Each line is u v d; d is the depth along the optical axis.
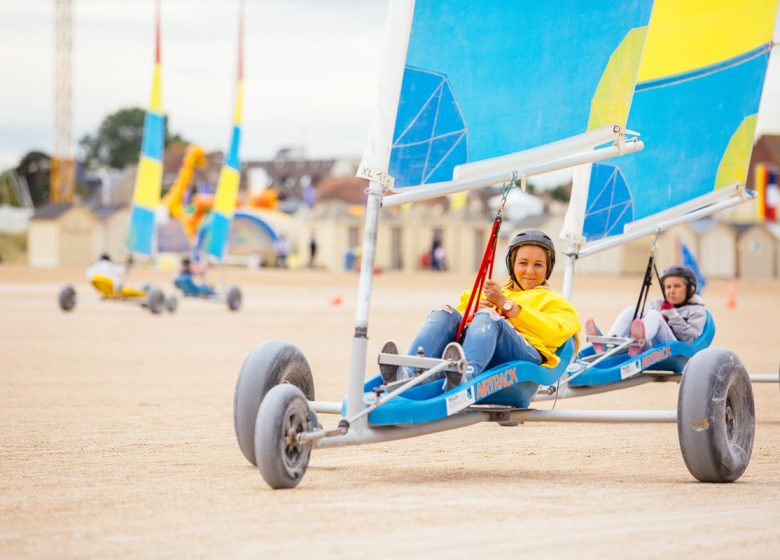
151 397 20.12
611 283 93.88
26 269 109.50
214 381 22.84
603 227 17.52
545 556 8.61
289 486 11.36
